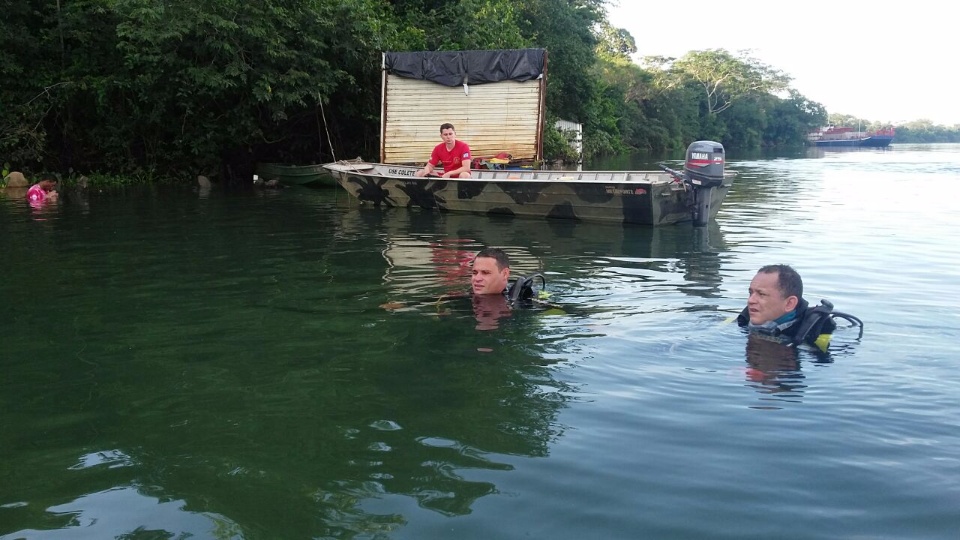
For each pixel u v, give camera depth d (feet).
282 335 15.75
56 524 8.39
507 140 49.80
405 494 8.88
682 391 12.11
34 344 15.37
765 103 249.14
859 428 10.59
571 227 34.24
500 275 18.24
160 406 11.87
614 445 10.12
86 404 12.01
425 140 51.11
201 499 8.89
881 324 16.21
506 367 13.41
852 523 8.09
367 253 26.66
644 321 16.42
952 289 20.15
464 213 39.68
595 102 137.49
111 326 16.70
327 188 59.52
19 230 33.63
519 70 48.96
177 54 59.52
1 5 58.23
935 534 7.85
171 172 67.62
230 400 12.08
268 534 8.06
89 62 62.54
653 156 151.74
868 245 28.43
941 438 10.25
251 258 25.68
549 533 7.97
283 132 70.64
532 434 10.52
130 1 54.54
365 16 62.08
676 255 26.32
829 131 271.49
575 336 15.24
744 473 9.26
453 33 71.72
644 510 8.40
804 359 13.66
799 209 42.63
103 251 27.45
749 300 15.37
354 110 67.82
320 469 9.58
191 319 17.22
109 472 9.65
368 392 12.30
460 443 10.28
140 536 8.10
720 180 34.12
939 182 65.36
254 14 58.29
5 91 60.29
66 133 63.62
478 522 8.21
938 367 13.19
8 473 9.67
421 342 15.02
